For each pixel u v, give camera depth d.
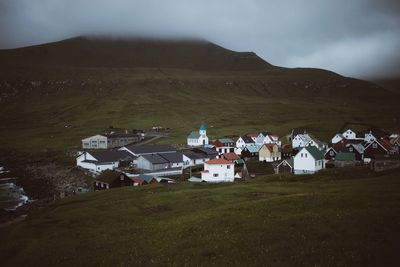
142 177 118.12
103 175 116.38
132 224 57.25
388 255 31.81
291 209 49.34
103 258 42.00
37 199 112.81
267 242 38.19
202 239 41.81
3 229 69.38
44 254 47.16
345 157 131.50
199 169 140.12
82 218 65.06
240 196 69.25
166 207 66.56
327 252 33.72
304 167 116.69
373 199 49.81
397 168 84.75
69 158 177.62
